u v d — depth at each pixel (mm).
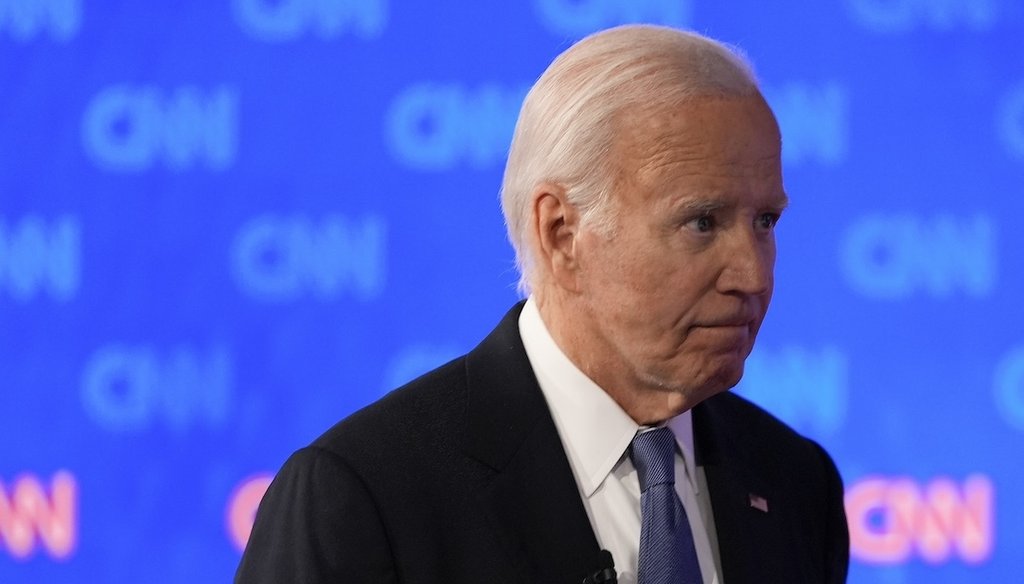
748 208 5008
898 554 11477
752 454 5965
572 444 5441
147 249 11508
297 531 5148
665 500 5309
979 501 11500
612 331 5203
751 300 5078
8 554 11422
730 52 5227
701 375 5156
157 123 11547
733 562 5516
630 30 5262
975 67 11617
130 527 11430
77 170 11531
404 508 5188
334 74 11531
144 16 11555
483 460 5336
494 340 5738
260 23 11555
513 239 5570
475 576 5133
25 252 11484
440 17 11539
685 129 4965
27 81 11523
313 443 5410
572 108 5164
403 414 5445
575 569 5176
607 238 5086
